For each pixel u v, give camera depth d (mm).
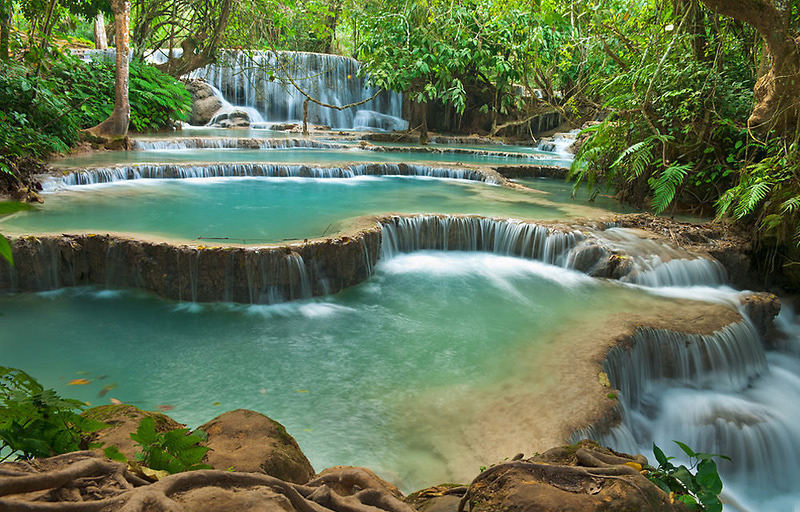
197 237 8055
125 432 2488
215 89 26500
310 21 24469
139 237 7703
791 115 8719
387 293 8047
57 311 7020
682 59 11148
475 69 25688
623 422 5125
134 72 20375
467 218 9789
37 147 13133
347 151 18984
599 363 5836
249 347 6348
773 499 5559
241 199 11047
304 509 1668
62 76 17609
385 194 12180
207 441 2701
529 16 17734
